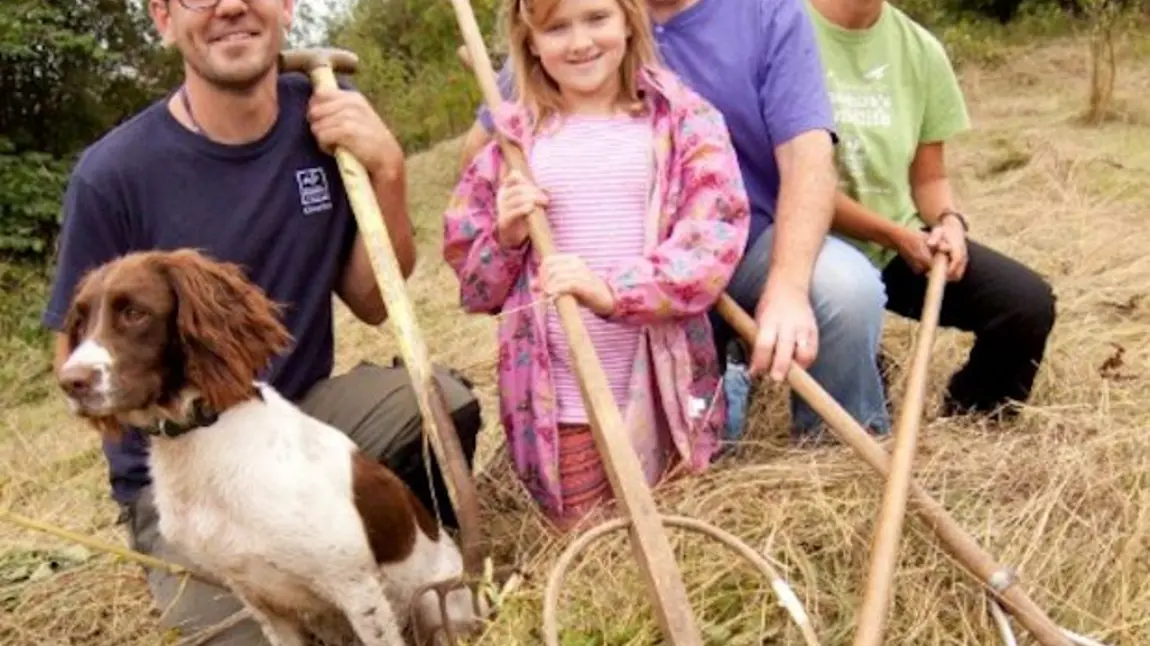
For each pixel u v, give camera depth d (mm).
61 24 11266
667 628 2418
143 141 3424
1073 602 3072
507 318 3590
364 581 3025
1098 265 5910
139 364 2740
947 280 3914
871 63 4105
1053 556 3184
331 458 3002
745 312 3678
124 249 3455
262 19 3309
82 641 3760
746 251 3824
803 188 3578
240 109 3393
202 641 3455
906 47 4188
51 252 10109
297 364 3600
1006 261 4129
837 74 4066
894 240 3977
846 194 4113
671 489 3475
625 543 3268
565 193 3498
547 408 3506
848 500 3355
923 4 14625
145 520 3531
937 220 4324
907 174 4230
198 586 3504
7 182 10141
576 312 3045
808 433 3906
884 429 3824
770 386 4281
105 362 2689
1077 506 3363
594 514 3439
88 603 3889
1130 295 5398
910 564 3084
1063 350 4734
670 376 3502
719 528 3080
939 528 2926
